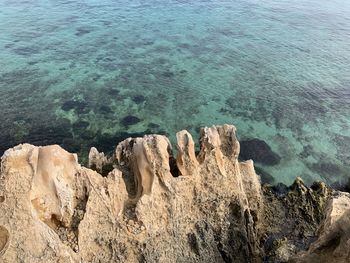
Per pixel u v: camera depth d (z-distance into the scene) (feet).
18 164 49.24
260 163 106.11
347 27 211.61
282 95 141.18
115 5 228.43
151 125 118.73
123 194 58.13
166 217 58.90
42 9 212.23
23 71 144.15
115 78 144.87
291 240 72.69
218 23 208.13
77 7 220.02
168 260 58.03
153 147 60.39
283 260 66.69
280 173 102.94
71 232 51.67
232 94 140.15
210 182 64.39
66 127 112.98
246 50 176.24
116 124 117.19
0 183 48.03
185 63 160.86
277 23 212.64
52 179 51.21
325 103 137.80
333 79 154.20
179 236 60.18
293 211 79.05
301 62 167.12
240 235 65.36
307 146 114.83
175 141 111.75
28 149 51.03
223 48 177.17
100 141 108.37
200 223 62.75
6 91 128.98
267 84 148.25
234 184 66.18
